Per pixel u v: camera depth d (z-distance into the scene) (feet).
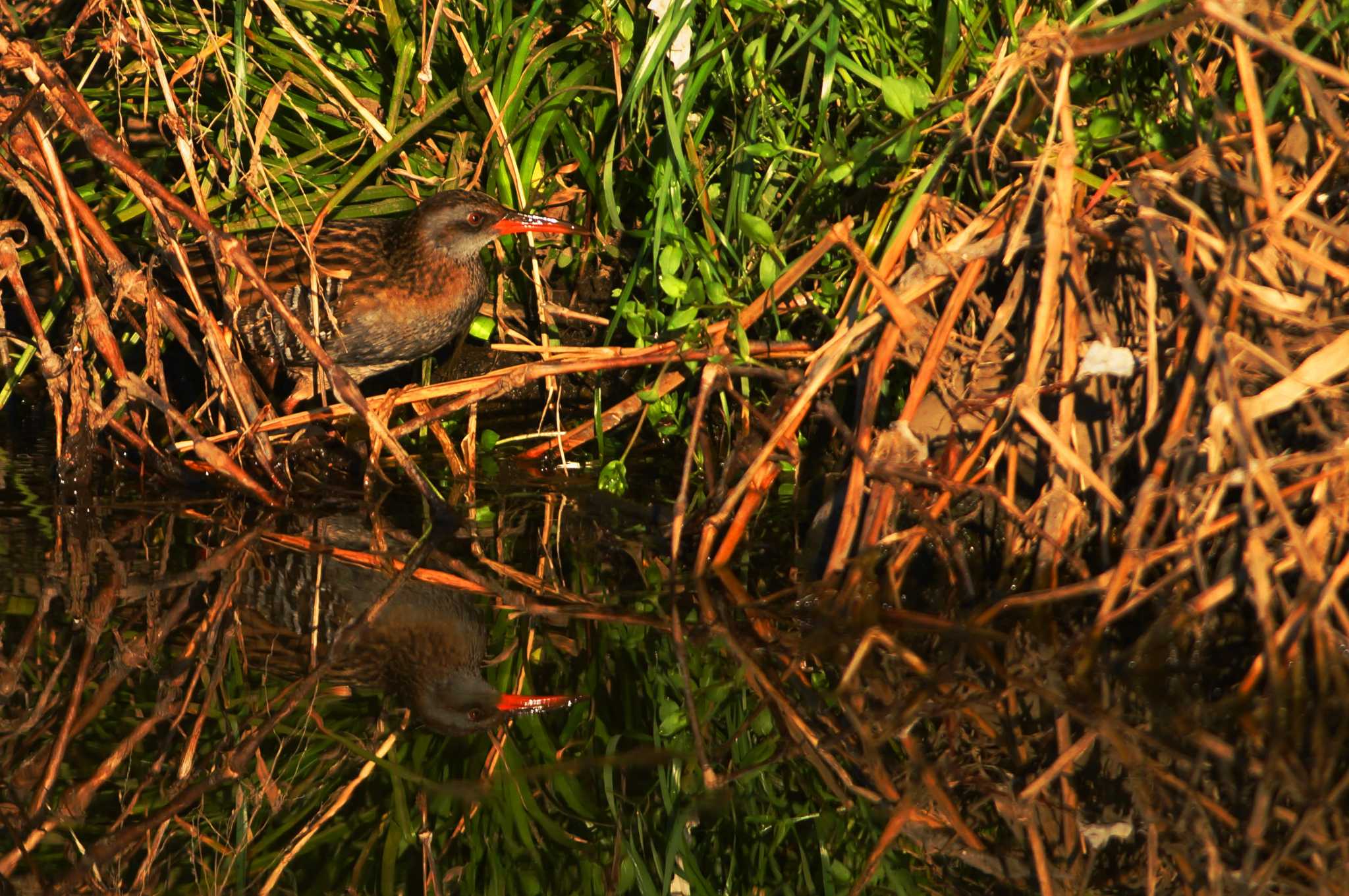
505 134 30.07
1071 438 22.41
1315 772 17.71
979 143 24.79
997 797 18.03
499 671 21.27
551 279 32.27
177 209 25.67
